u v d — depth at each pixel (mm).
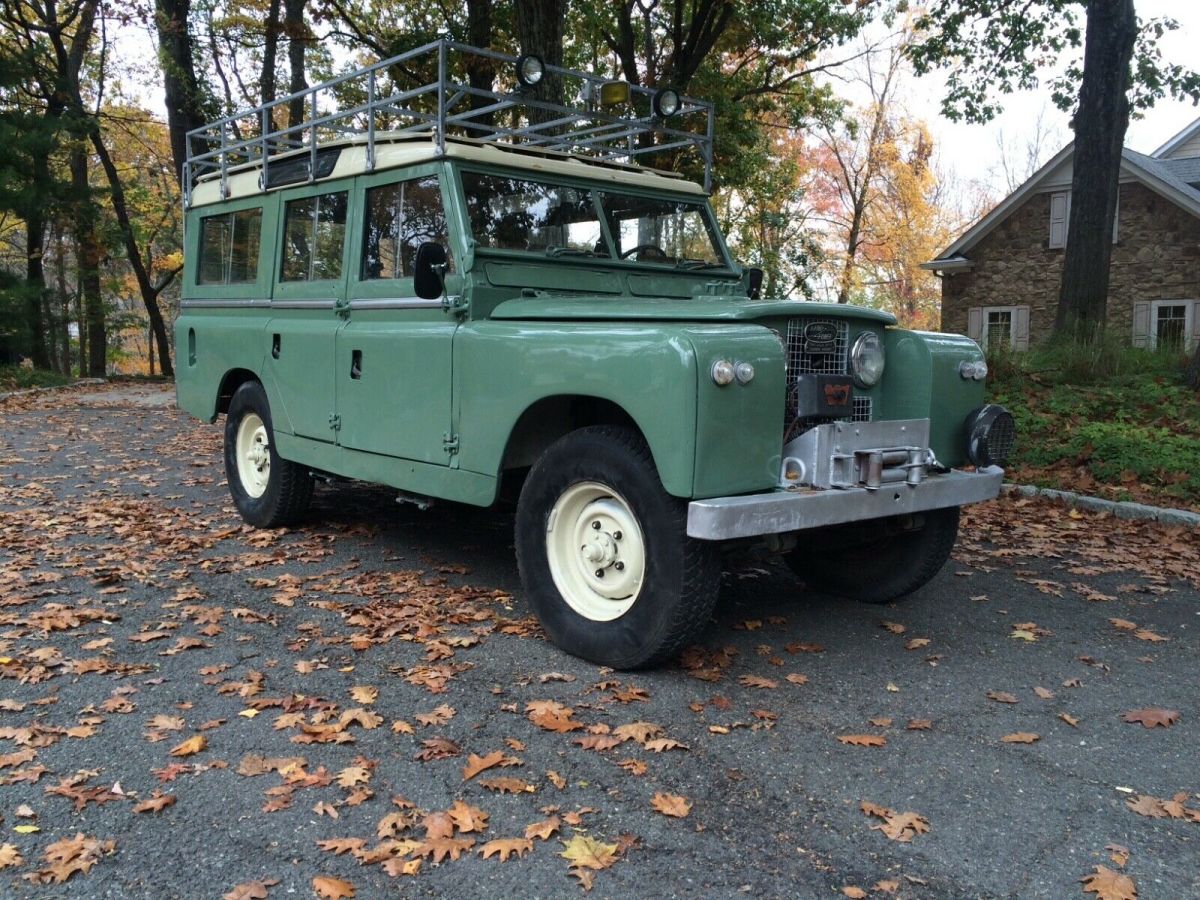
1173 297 22938
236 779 3143
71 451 10531
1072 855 2807
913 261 42875
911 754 3441
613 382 3900
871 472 4035
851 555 5332
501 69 18516
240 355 6738
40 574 5492
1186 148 29000
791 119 25516
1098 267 13836
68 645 4383
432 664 4203
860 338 4391
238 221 6953
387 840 2793
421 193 5121
